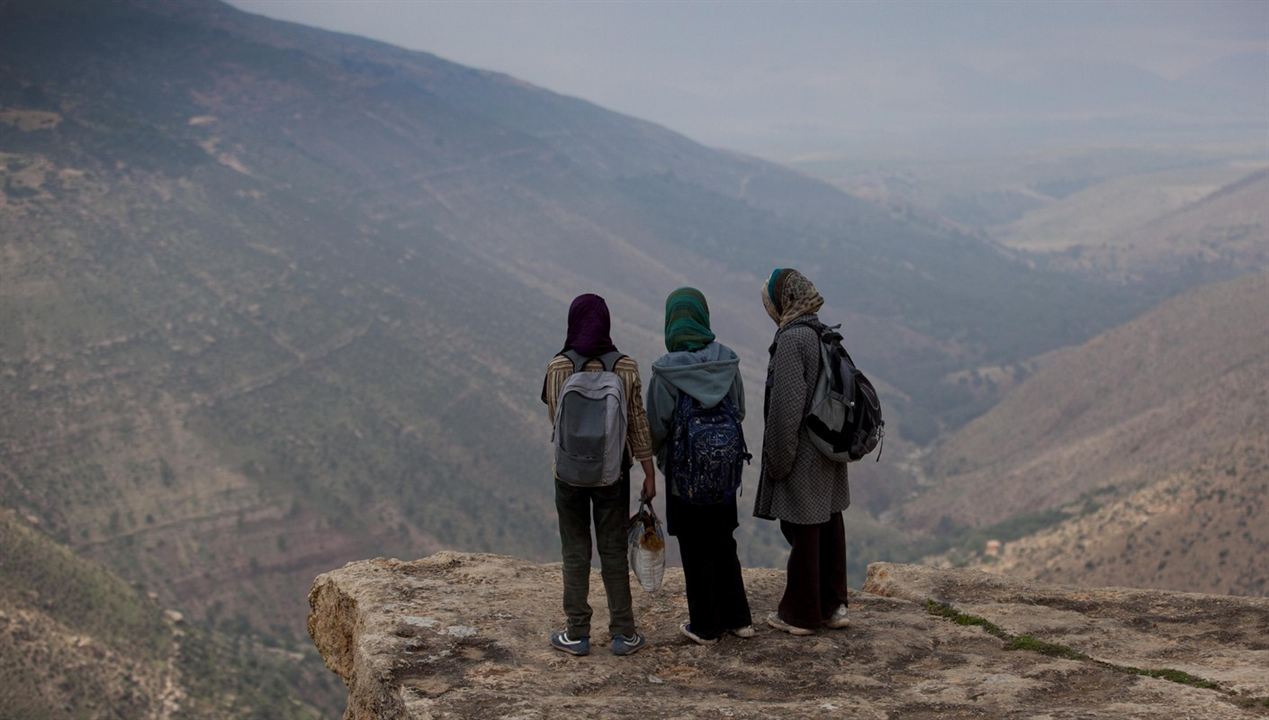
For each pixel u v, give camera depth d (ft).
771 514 19.17
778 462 18.24
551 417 17.65
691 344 17.52
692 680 16.89
